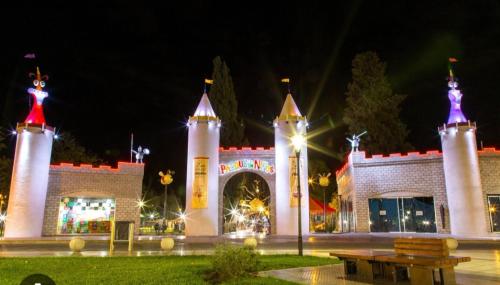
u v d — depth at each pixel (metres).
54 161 46.72
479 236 26.94
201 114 33.03
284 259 13.97
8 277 10.19
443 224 29.67
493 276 10.06
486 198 29.41
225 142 44.12
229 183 46.66
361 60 45.94
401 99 44.25
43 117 32.00
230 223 46.47
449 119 30.28
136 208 33.38
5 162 41.41
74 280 9.64
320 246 21.30
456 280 9.42
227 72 46.88
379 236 26.66
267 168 33.03
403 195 31.28
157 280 9.58
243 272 10.11
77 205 32.34
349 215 36.31
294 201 30.86
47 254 17.27
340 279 9.83
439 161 30.72
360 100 44.66
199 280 9.57
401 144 43.09
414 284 8.77
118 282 9.34
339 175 42.06
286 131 32.44
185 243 24.34
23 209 29.27
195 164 31.61
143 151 35.53
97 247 21.34
